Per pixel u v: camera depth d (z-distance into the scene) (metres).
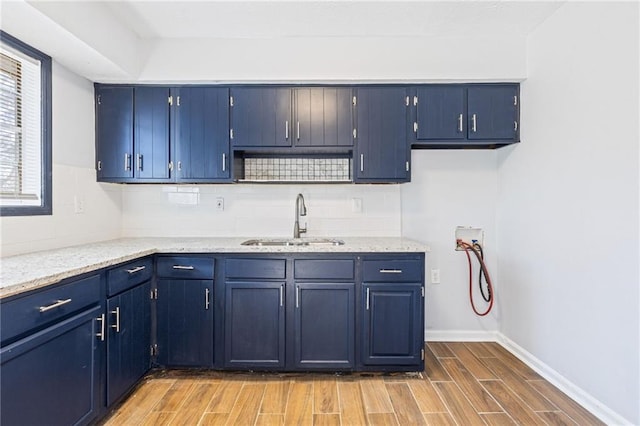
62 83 2.28
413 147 2.91
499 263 2.93
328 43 2.54
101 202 2.67
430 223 2.98
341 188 2.96
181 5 2.13
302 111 2.62
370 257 2.34
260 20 2.31
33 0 1.63
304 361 2.33
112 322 1.89
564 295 2.15
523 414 1.91
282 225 2.96
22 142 2.03
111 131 2.61
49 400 1.45
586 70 1.96
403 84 2.62
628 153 1.70
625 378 1.72
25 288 1.32
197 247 2.34
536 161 2.43
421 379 2.31
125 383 2.02
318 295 2.33
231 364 2.34
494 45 2.55
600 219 1.87
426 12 2.22
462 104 2.62
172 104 2.62
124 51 2.35
